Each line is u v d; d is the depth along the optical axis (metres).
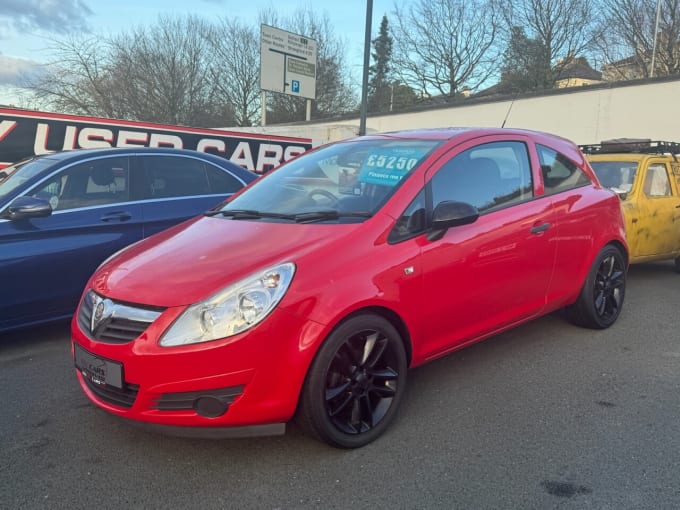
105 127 9.79
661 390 3.67
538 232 3.95
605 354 4.32
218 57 38.75
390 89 47.94
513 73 36.41
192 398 2.56
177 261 2.93
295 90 23.94
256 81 39.47
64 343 4.72
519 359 4.22
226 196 5.73
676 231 7.03
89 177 4.93
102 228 4.82
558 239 4.14
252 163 11.88
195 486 2.64
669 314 5.44
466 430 3.15
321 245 2.89
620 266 4.92
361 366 2.94
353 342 2.88
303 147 12.71
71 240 4.64
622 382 3.80
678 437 3.05
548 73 35.09
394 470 2.76
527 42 35.66
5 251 4.30
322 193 3.57
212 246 3.05
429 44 38.88
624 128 16.45
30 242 4.43
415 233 3.21
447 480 2.67
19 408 3.46
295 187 3.78
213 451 2.95
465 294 3.44
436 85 39.97
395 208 3.20
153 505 2.49
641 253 6.65
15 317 4.42
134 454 2.92
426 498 2.53
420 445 2.99
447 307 3.34
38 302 4.50
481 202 3.67
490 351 4.40
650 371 3.99
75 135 9.56
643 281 7.02
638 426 3.18
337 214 3.21
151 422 2.61
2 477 2.71
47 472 2.75
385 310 3.00
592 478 2.67
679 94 15.20
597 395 3.60
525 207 3.93
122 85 34.41
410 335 3.15
